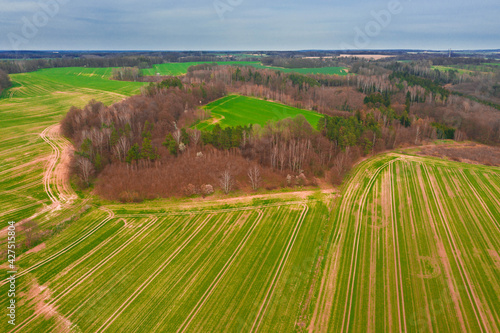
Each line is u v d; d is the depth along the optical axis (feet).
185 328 129.90
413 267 166.40
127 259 169.78
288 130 307.58
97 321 132.16
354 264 168.04
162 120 327.26
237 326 130.93
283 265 166.81
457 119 431.02
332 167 282.15
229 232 195.62
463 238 191.52
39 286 149.38
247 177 262.67
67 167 268.62
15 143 316.81
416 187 258.78
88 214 211.00
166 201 230.27
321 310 138.72
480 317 136.36
